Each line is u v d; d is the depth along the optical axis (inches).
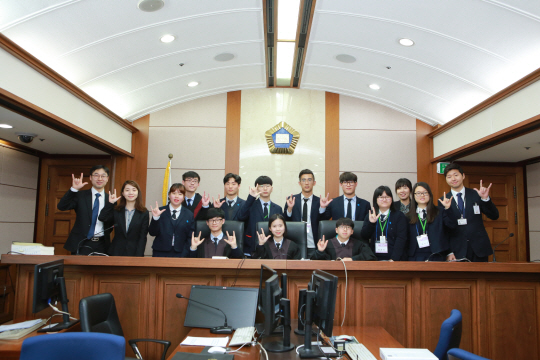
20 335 97.8
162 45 178.1
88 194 155.0
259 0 155.3
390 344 90.1
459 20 147.0
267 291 84.7
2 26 128.6
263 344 89.4
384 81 216.1
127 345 118.5
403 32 165.9
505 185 244.8
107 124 211.8
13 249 122.6
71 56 159.8
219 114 246.8
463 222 149.3
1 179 207.5
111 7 141.1
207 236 147.7
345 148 244.7
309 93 248.5
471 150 207.5
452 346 78.6
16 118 158.9
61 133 184.2
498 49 154.6
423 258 138.3
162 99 234.4
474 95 193.2
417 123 247.3
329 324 82.2
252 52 201.6
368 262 115.3
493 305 119.4
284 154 243.4
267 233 148.0
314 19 170.1
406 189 152.7
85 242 149.0
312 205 181.0
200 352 84.0
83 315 91.9
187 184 183.6
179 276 120.4
